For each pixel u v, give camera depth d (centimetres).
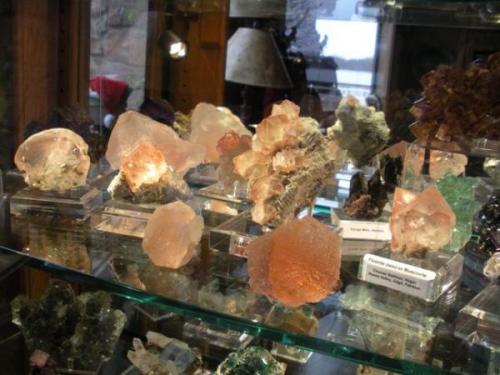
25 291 69
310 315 51
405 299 53
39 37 75
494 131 63
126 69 84
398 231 55
